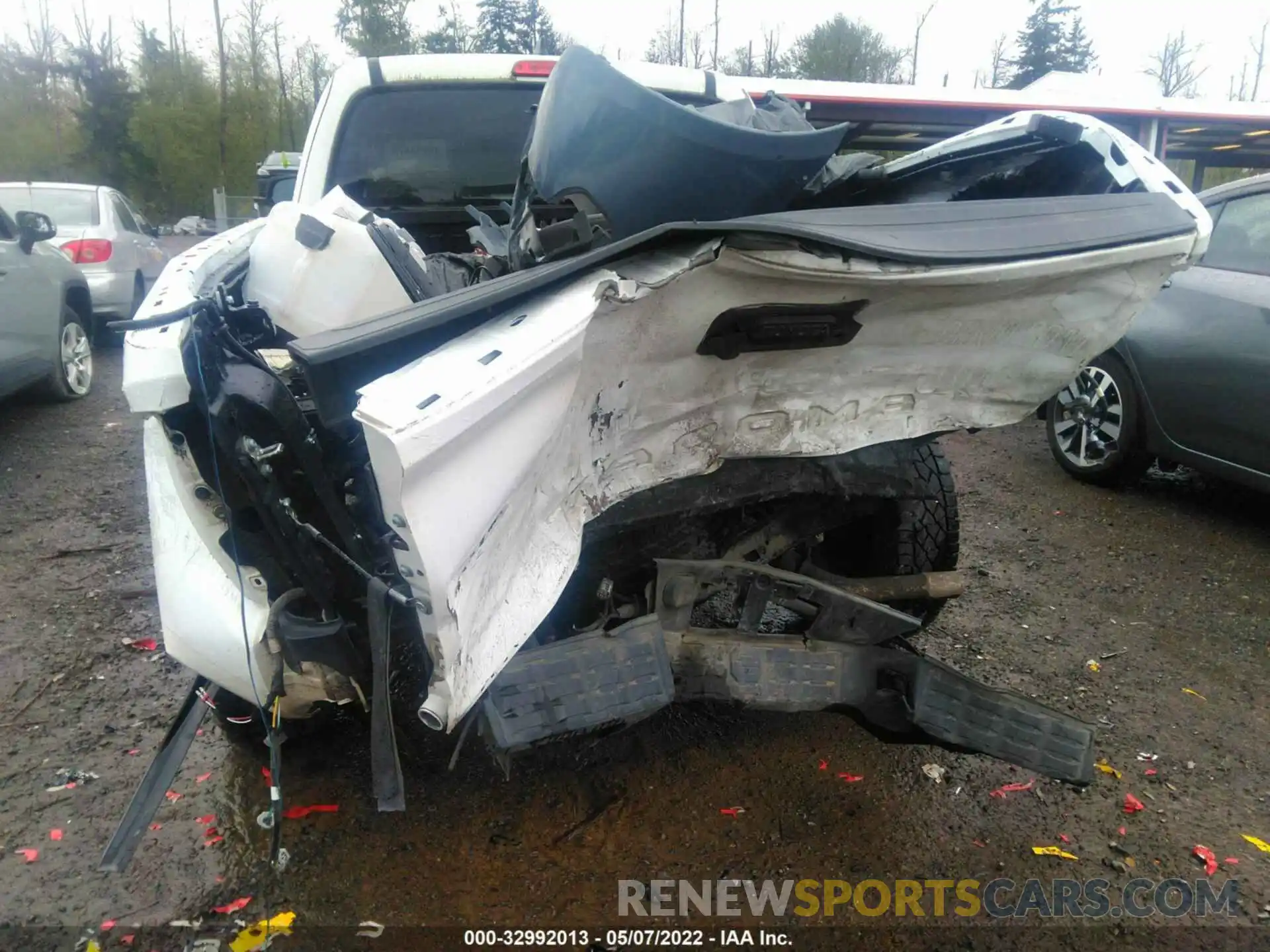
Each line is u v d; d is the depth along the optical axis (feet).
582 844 8.11
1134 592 13.37
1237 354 14.42
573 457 6.26
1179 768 9.37
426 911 7.32
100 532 15.06
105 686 10.54
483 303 5.50
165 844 7.98
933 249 6.09
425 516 4.92
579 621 7.95
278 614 6.57
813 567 9.15
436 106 12.50
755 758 9.40
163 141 98.02
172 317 6.17
